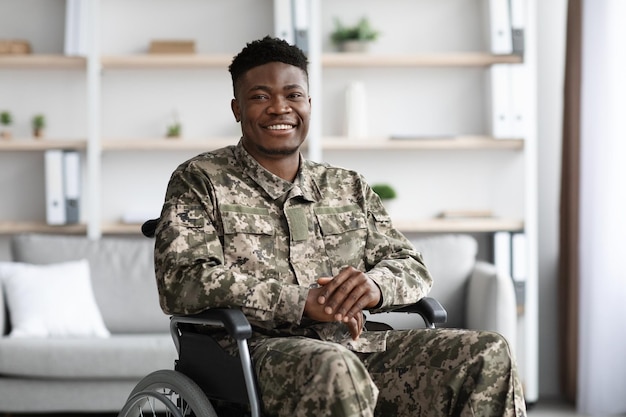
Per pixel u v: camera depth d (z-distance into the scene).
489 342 2.42
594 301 4.74
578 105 5.01
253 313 2.39
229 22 5.44
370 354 2.58
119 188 5.46
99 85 5.34
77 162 5.14
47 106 5.42
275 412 2.26
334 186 2.77
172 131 5.31
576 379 5.08
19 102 5.41
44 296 4.55
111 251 4.90
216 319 2.33
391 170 5.52
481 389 2.39
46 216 5.43
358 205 2.77
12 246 4.90
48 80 5.42
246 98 2.65
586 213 4.81
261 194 2.63
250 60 2.66
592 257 4.75
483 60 5.23
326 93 5.46
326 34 5.47
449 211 5.34
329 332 2.55
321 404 2.16
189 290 2.41
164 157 5.48
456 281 4.84
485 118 5.47
